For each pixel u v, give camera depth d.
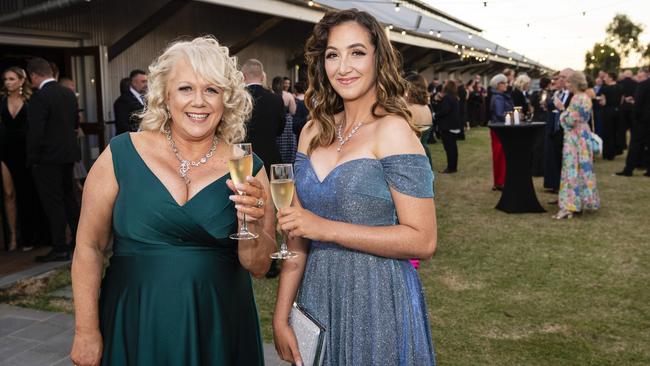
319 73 1.80
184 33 9.97
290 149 6.31
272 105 4.52
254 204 1.62
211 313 1.75
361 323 1.69
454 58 26.27
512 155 6.94
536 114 9.80
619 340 3.38
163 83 1.74
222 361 1.76
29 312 3.91
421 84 4.61
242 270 1.91
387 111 1.71
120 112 5.74
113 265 1.79
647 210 6.98
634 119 9.54
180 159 1.79
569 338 3.42
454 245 5.59
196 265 1.74
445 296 4.16
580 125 6.49
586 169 6.55
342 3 11.39
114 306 1.75
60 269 4.80
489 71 40.78
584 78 6.43
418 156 1.63
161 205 1.71
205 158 1.80
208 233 1.74
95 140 8.01
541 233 5.98
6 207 5.42
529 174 6.98
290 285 1.83
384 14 14.85
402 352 1.69
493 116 8.42
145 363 1.71
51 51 8.97
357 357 1.69
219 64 1.72
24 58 9.10
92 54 7.62
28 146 4.75
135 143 1.79
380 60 1.69
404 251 1.61
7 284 4.30
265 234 1.82
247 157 1.64
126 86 5.80
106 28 8.26
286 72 13.89
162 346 1.71
